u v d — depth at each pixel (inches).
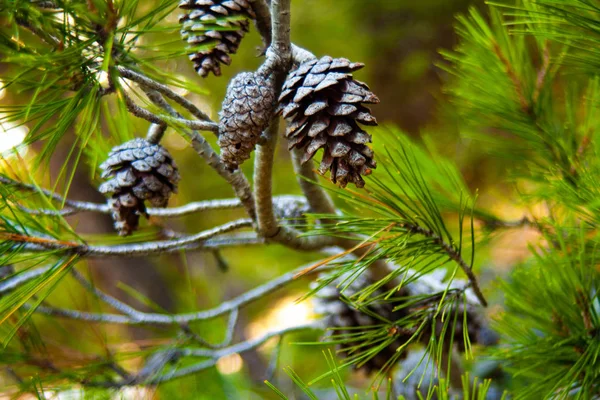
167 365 39.4
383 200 31.5
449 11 69.7
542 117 35.6
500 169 53.6
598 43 32.0
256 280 86.8
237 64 76.2
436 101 73.3
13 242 32.0
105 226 79.4
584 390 31.3
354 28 75.3
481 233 37.0
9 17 28.6
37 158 30.0
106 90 30.0
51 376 35.6
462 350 37.1
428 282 37.0
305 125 30.0
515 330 33.6
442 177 36.9
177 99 30.9
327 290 36.8
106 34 29.3
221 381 46.6
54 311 37.1
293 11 76.7
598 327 32.5
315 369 62.1
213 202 34.9
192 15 31.8
